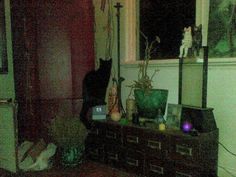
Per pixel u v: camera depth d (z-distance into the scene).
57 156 1.65
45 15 2.72
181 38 2.60
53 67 2.79
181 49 2.29
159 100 2.40
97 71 2.75
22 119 2.82
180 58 2.29
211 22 2.24
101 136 2.64
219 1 2.19
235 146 2.15
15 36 2.84
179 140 2.03
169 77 2.58
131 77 2.94
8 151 1.47
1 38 2.95
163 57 2.76
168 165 2.12
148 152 2.25
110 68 2.80
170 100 2.58
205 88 2.06
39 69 2.75
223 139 2.21
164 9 2.74
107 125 2.56
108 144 2.58
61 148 1.59
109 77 2.81
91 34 2.98
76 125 1.56
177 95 2.51
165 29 2.74
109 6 3.13
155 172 2.21
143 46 2.97
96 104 2.70
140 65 2.78
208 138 2.00
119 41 2.98
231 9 2.11
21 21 2.73
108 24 3.16
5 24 2.97
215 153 2.10
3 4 2.92
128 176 1.44
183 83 2.35
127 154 2.42
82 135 1.57
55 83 2.80
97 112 2.70
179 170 2.05
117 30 3.05
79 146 1.59
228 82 2.16
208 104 2.29
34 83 2.76
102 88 2.76
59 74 2.81
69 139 1.54
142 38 2.98
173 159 2.08
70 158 1.55
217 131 2.10
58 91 2.82
